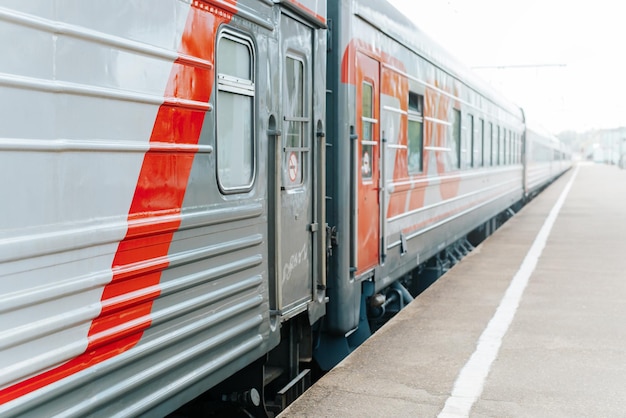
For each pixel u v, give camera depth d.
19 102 2.49
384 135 7.20
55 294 2.63
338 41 5.93
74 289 2.73
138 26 3.11
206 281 3.68
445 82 10.32
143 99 3.14
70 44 2.72
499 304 7.59
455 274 9.47
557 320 6.88
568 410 4.52
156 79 3.25
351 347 6.84
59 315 2.68
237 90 4.02
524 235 13.98
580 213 19.59
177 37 3.40
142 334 3.19
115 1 2.96
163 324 3.34
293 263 4.87
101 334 2.90
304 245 5.05
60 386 2.69
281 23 4.64
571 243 12.67
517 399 4.71
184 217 3.45
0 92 2.41
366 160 6.69
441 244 10.27
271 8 4.41
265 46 4.35
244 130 4.15
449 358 5.62
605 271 9.66
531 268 9.92
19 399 2.51
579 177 53.69
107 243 2.92
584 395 4.80
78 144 2.75
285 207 4.72
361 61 6.46
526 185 24.59
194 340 3.62
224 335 3.89
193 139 3.54
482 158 14.06
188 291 3.54
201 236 3.63
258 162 4.27
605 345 6.01
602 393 4.84
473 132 12.87
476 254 11.34
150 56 3.20
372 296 7.21
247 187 4.12
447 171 10.53
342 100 5.98
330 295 6.03
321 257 5.35
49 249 2.61
